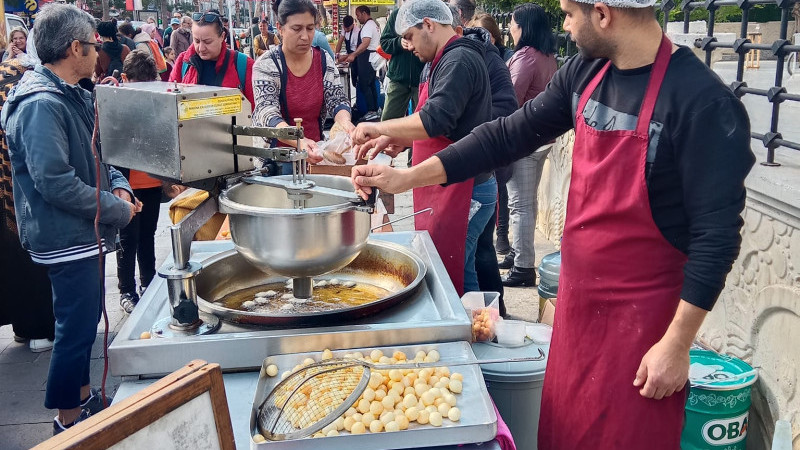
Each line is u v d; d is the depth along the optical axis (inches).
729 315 110.3
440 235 124.8
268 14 1102.4
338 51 413.4
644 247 66.1
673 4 154.3
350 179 86.3
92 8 1070.4
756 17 426.9
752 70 310.2
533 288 182.1
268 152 75.5
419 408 63.6
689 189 61.9
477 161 81.0
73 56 107.3
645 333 66.8
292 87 149.7
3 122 108.3
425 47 122.3
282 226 71.4
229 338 70.9
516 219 180.1
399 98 203.2
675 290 66.2
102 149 77.9
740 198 60.4
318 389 66.1
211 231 137.6
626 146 64.9
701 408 92.8
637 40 63.5
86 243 110.2
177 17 643.5
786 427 71.7
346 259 76.5
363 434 59.5
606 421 70.2
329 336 72.7
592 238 68.7
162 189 176.2
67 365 113.0
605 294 68.6
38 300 150.3
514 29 177.8
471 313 94.8
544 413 78.2
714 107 59.9
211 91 72.2
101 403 126.3
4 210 141.8
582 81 72.4
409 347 73.4
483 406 65.1
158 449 44.0
